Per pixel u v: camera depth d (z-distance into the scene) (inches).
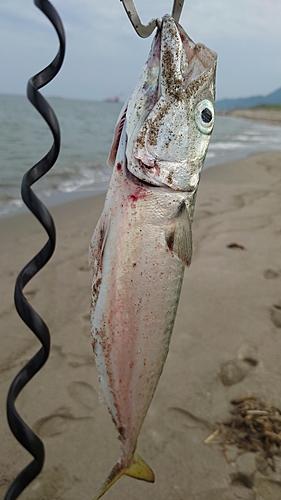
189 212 8.6
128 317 8.5
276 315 19.4
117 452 12.6
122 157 8.3
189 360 16.2
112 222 8.4
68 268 23.4
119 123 8.5
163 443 12.7
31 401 14.2
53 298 20.2
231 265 24.3
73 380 15.2
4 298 19.9
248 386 15.1
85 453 12.5
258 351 16.9
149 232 8.4
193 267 23.7
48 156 5.0
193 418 13.7
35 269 5.2
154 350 8.8
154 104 8.2
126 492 11.4
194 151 8.5
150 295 8.5
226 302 20.2
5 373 15.3
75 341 17.2
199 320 18.7
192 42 8.4
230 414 13.9
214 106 8.8
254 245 27.6
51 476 11.7
